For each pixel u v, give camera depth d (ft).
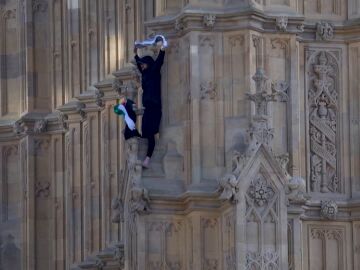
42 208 218.59
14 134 222.28
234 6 178.60
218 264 176.86
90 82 212.02
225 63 178.40
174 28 180.34
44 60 220.02
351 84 184.65
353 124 184.34
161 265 178.40
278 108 180.04
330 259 183.11
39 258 218.18
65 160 216.95
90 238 209.26
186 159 178.40
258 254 174.91
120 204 183.01
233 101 178.09
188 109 178.40
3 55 224.94
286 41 180.24
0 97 224.33
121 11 206.39
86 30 212.84
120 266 198.18
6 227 222.69
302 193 176.04
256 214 174.91
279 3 180.34
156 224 178.50
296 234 177.47
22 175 220.43
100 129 208.85
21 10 222.48
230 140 177.68
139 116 182.39
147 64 180.24
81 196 212.84
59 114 215.92
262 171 175.22
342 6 184.85
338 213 183.21
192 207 177.17
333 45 184.65
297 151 180.14
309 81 184.24
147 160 179.32
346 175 184.14
